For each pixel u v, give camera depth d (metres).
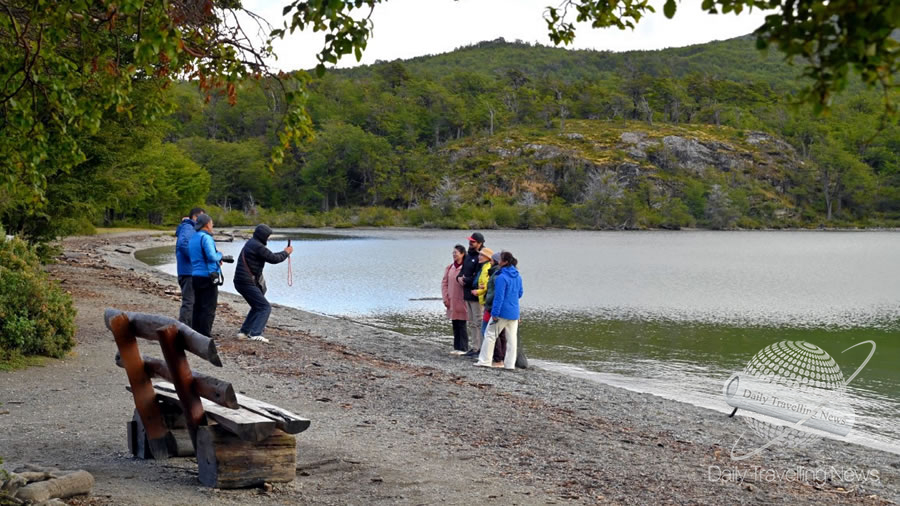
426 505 6.07
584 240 116.19
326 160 192.25
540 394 12.39
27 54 5.34
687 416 11.38
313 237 109.25
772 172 194.38
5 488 5.12
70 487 5.47
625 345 20.00
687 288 39.91
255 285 14.84
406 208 186.88
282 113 5.38
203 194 116.75
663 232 158.00
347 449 7.67
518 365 15.26
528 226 165.00
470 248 15.82
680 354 18.59
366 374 12.55
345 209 183.38
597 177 174.88
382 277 42.03
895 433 11.10
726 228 171.62
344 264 53.53
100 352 12.22
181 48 4.86
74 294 20.70
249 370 11.98
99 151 21.30
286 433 6.13
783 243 112.62
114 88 5.60
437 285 37.00
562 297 34.16
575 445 8.77
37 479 5.55
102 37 6.12
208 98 5.87
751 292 38.19
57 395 9.20
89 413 8.38
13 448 6.91
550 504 6.40
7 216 20.95
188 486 5.91
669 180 183.12
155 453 6.57
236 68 5.59
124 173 24.19
